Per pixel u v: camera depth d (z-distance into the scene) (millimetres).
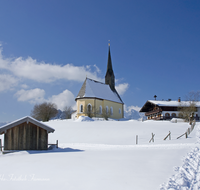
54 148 20000
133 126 39562
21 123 18406
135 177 8453
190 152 14242
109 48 81062
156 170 9570
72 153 15688
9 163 11539
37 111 77938
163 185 7453
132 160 11953
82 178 8328
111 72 78688
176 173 9094
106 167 10164
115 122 45031
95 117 60438
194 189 7359
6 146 18078
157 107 68625
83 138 30453
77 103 62875
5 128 17750
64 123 43656
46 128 18781
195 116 65312
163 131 33781
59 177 8500
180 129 35781
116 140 28344
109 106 67750
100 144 24156
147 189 7113
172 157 12680
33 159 12586
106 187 7297
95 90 65625
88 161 11703
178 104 65250
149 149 17406
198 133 30156
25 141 18359
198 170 9797
